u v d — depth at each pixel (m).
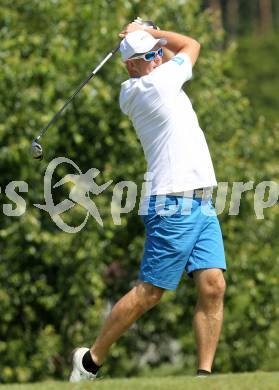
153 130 16.78
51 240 28.42
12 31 29.38
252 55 108.38
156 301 16.88
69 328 30.03
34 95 28.33
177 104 16.78
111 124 29.72
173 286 16.73
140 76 17.16
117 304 16.94
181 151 16.66
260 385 14.84
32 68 28.44
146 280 16.80
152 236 16.78
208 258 16.75
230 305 30.97
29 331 29.86
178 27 31.78
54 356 30.08
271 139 33.16
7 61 28.34
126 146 29.81
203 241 16.78
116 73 29.42
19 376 29.14
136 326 31.09
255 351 31.69
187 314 31.09
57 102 28.80
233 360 31.47
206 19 33.09
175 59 17.11
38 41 29.12
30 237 28.20
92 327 29.61
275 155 33.41
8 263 28.92
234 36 123.25
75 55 29.48
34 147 18.61
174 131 16.67
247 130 33.31
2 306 28.78
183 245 16.61
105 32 29.67
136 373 31.55
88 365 17.05
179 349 31.78
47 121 28.39
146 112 16.75
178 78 16.80
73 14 29.91
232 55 33.94
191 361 31.75
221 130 31.80
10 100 28.47
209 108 31.30
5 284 29.02
